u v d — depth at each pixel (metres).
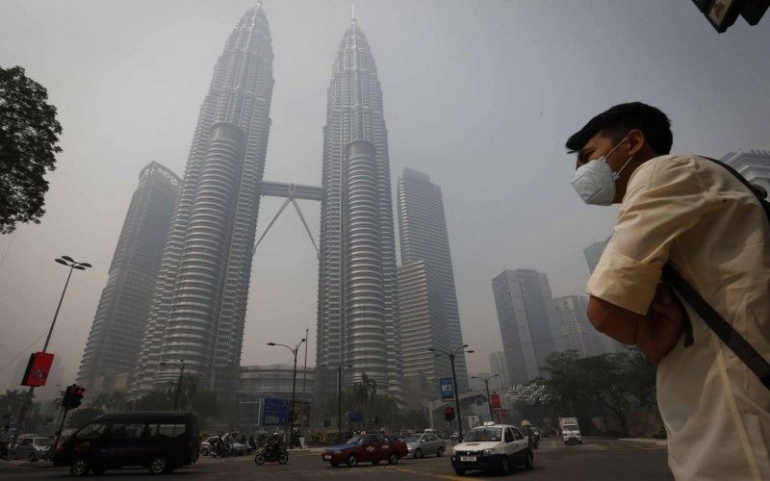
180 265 111.25
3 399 99.06
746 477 0.56
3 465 18.39
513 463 12.05
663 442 30.61
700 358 0.70
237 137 135.12
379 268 126.06
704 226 0.77
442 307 174.12
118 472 15.26
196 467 17.30
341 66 181.00
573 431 35.69
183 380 80.62
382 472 13.26
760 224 0.74
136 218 150.62
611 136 1.25
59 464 13.33
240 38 169.25
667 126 1.24
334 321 124.94
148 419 14.52
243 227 128.88
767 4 2.49
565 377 57.00
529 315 155.12
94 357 126.50
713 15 2.79
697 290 0.73
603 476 10.60
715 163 0.89
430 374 145.25
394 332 126.56
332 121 163.38
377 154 158.62
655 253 0.73
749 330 0.64
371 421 84.31
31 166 13.80
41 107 14.05
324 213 147.50
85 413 94.69
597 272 0.83
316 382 111.31
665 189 0.81
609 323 0.77
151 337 110.69
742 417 0.60
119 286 138.38
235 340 117.06
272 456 19.34
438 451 23.27
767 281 0.67
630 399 65.56
